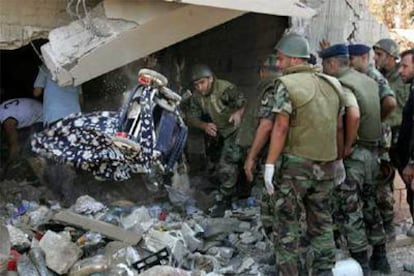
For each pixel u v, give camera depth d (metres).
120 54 4.78
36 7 5.18
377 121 4.41
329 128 3.82
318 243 3.99
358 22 6.62
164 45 4.87
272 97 3.87
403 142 4.60
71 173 5.50
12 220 4.73
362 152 4.39
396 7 15.37
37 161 5.65
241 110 5.52
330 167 3.90
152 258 4.04
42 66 5.50
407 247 5.18
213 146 6.08
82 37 4.74
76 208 4.86
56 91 5.41
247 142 5.32
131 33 4.70
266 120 3.87
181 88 7.72
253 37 6.97
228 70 7.44
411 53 4.66
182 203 5.51
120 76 6.38
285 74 3.95
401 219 5.70
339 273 4.13
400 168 4.74
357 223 4.38
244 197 5.80
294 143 3.80
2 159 5.94
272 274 4.26
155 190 5.66
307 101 3.74
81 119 4.42
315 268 4.04
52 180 5.54
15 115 5.75
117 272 3.90
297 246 3.89
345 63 4.47
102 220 4.70
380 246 4.61
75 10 5.08
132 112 4.05
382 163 4.84
